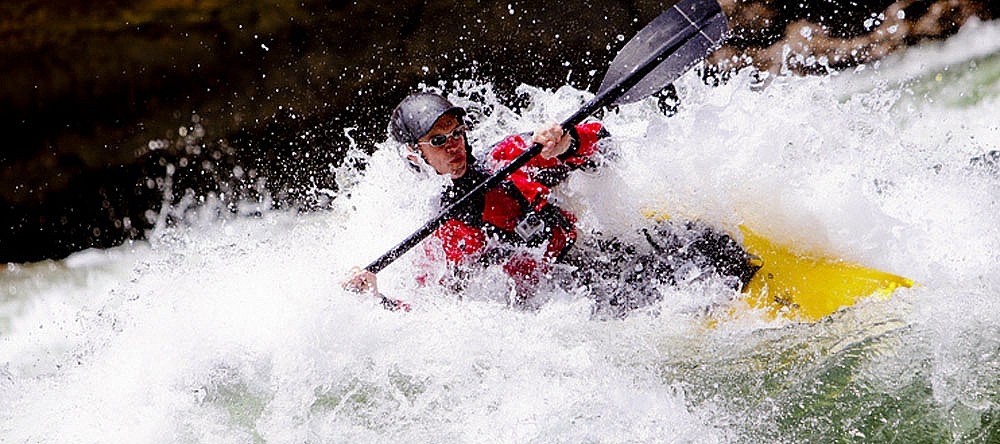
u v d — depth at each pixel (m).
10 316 19.08
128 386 13.12
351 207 14.97
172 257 16.80
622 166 13.57
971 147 16.56
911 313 11.82
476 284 13.37
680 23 14.09
